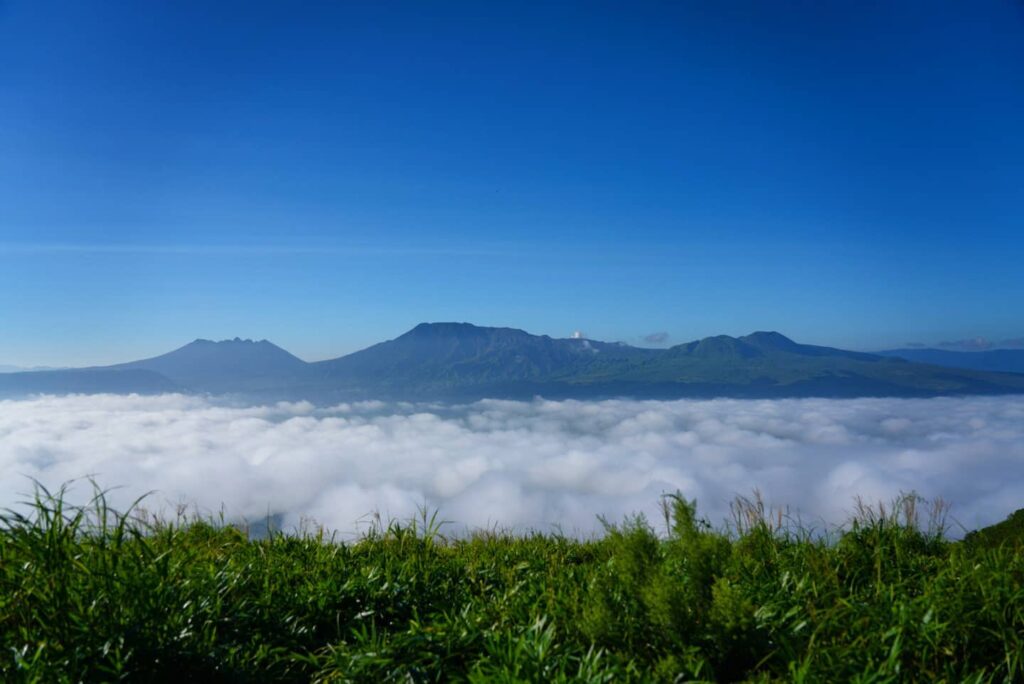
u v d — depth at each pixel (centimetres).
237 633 488
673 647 457
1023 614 489
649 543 511
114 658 418
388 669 457
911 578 579
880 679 408
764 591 539
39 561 453
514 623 529
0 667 398
